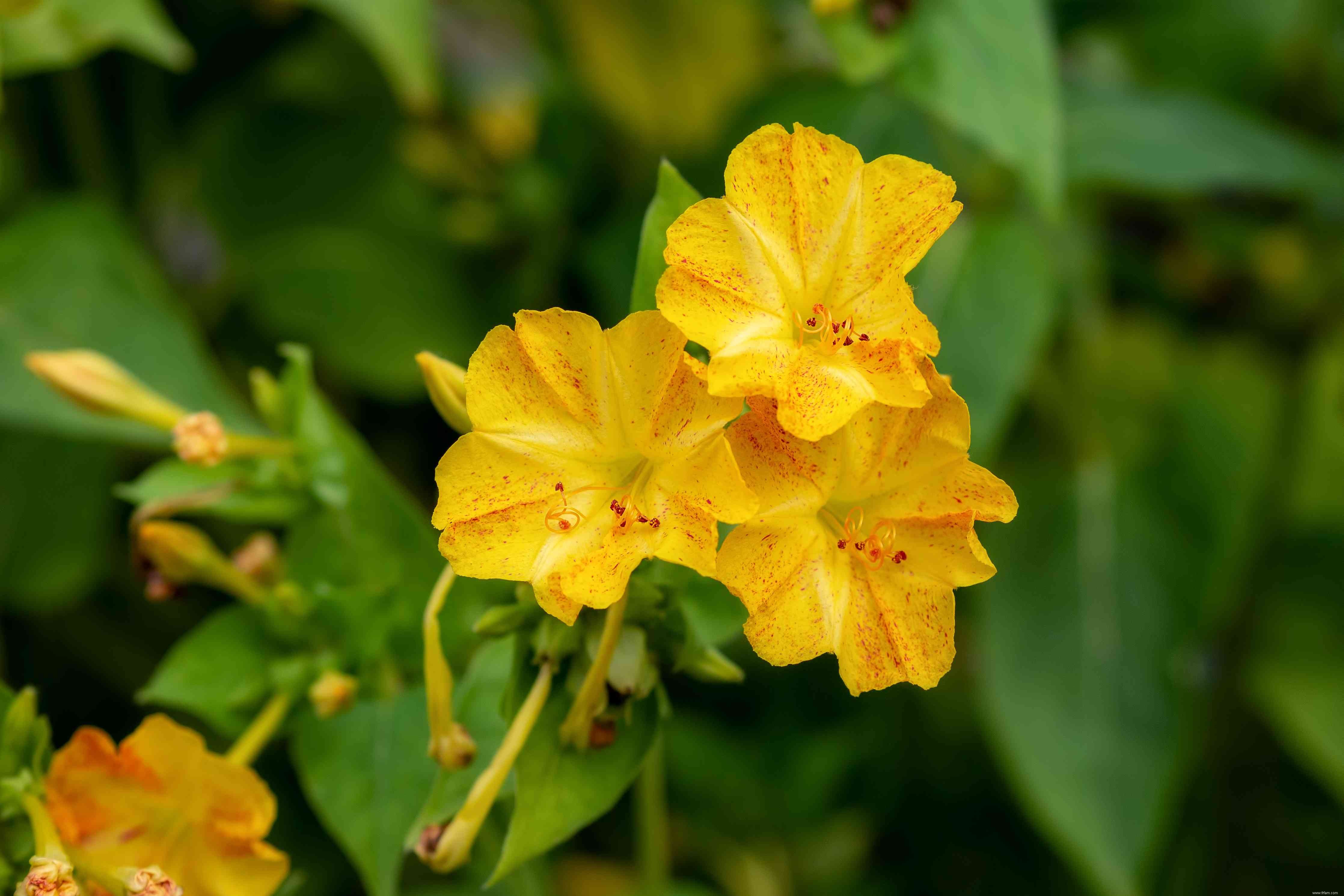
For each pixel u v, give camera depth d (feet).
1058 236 1.57
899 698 1.57
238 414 1.47
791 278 1.29
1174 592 1.56
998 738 1.53
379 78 1.60
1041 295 1.48
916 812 1.57
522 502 1.27
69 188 1.55
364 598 1.37
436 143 1.62
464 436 1.27
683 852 1.55
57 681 1.53
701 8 1.60
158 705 1.52
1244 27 1.65
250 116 1.59
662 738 1.54
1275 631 1.59
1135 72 1.69
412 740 1.36
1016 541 1.57
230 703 1.37
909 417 1.28
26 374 1.45
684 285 1.27
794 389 1.26
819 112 1.55
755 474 1.27
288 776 1.50
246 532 1.54
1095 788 1.52
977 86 1.42
